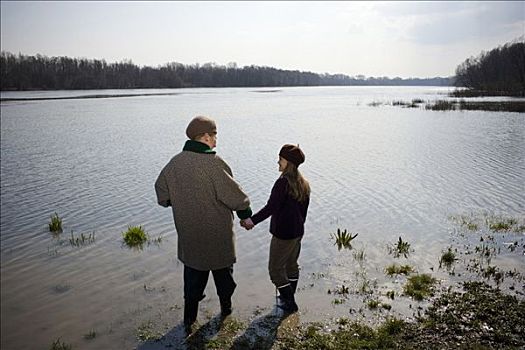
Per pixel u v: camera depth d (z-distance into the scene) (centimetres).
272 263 486
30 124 3275
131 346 448
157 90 14212
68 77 13538
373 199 1055
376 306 502
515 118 3191
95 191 1229
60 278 652
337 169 1476
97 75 14375
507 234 750
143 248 770
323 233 807
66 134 2652
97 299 571
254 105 5841
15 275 667
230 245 451
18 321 523
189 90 14362
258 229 838
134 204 1084
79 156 1855
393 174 1364
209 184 423
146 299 562
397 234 784
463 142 2058
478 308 479
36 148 2088
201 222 430
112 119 3697
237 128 2950
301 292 551
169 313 517
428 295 521
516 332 427
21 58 13100
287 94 10731
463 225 816
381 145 2050
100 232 873
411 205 984
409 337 431
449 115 3625
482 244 706
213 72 18638
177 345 441
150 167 1592
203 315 499
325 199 1070
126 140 2364
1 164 1672
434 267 616
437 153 1762
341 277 596
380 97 8412
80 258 733
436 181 1238
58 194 1201
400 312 485
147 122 3434
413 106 5072
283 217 465
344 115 4019
